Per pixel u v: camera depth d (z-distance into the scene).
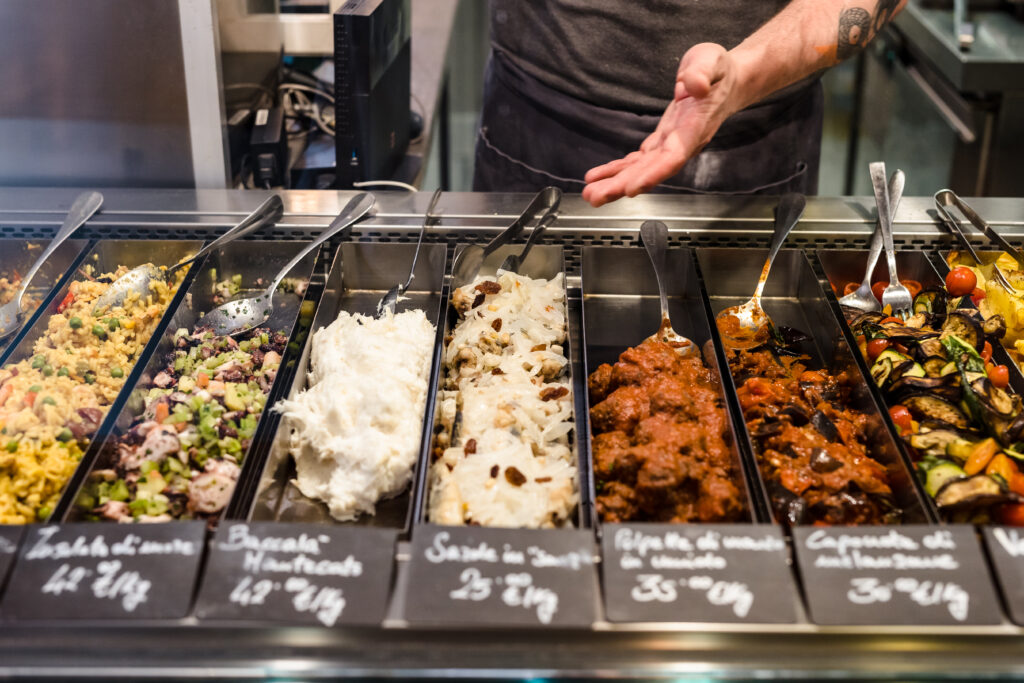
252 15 2.59
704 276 2.09
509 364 1.78
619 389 1.68
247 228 2.05
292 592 1.24
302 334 1.83
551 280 2.05
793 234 2.09
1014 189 3.83
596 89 2.43
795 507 1.42
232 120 2.45
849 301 1.98
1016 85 3.61
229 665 1.21
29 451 1.51
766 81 1.98
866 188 4.81
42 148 2.34
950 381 1.70
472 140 5.31
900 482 1.50
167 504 1.50
